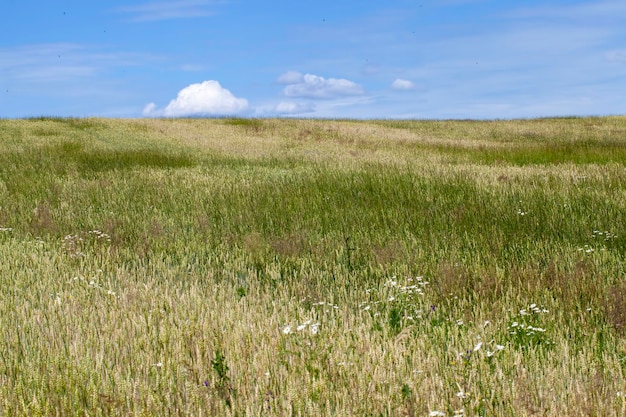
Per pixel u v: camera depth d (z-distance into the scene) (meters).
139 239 8.23
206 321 4.57
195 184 12.80
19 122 32.22
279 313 5.07
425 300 5.59
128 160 17.69
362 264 7.16
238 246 8.05
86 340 4.23
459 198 10.34
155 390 3.45
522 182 11.85
